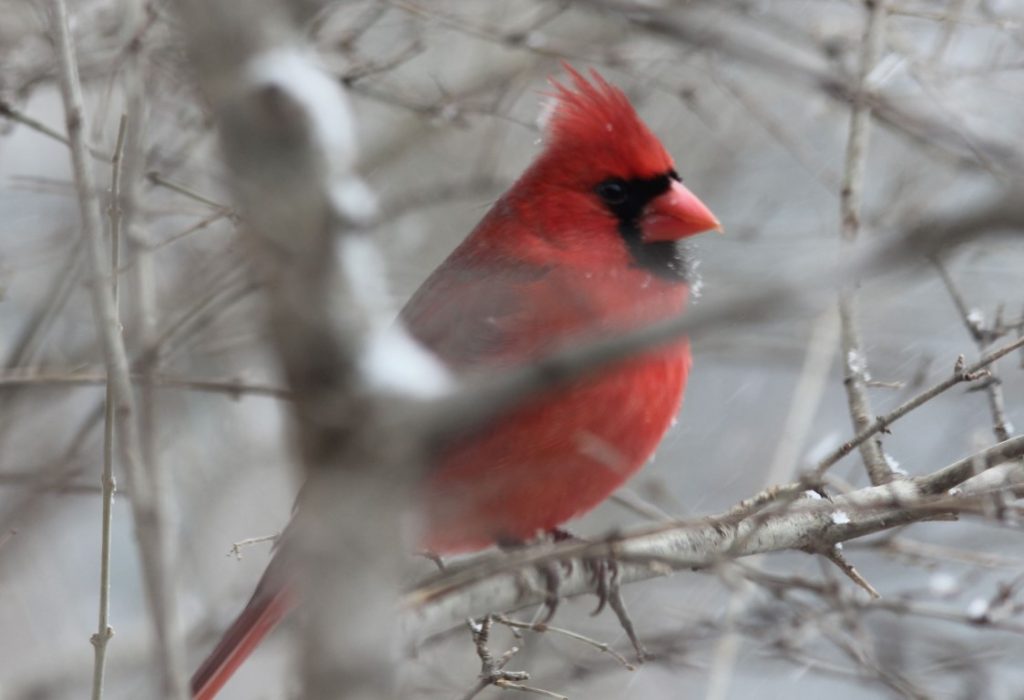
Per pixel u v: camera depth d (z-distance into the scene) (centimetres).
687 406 1527
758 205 1522
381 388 489
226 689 1220
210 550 1349
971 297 1451
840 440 1440
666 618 1183
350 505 484
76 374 1065
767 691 1351
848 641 904
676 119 1568
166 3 1024
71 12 1057
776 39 1320
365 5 1162
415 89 1207
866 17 1175
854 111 1042
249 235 548
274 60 488
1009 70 1248
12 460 1297
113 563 1484
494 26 1196
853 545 843
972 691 1033
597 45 1295
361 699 474
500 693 1026
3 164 1473
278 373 526
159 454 747
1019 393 1495
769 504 819
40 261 1352
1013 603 884
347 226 491
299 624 488
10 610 1362
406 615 743
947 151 1207
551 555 716
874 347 1463
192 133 1174
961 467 818
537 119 1093
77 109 736
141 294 914
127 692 1244
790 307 480
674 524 720
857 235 996
